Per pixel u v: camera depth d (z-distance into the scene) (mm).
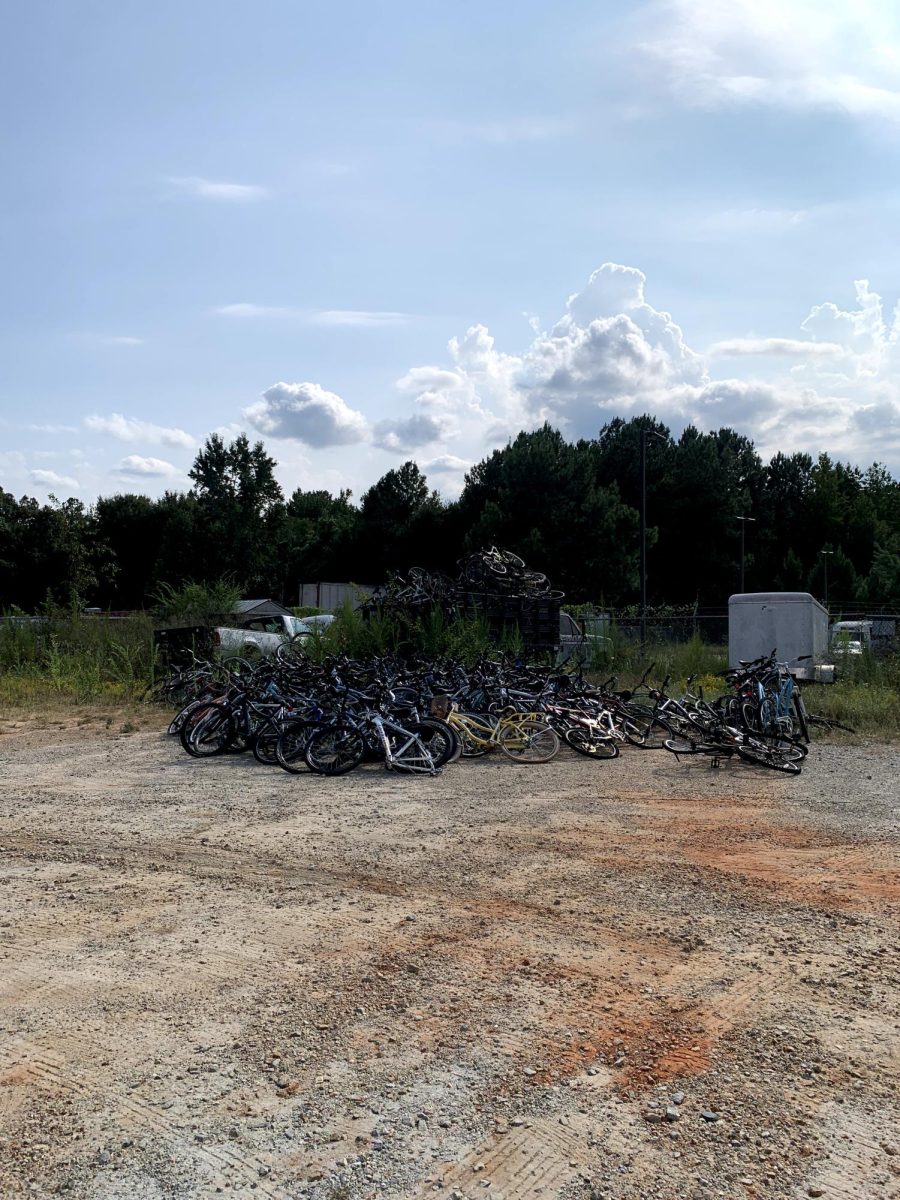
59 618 22000
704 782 9547
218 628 17516
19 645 20656
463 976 4598
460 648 16250
